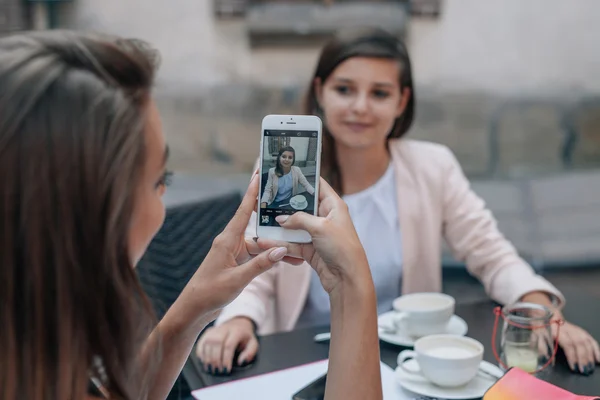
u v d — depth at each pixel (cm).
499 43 413
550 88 419
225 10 405
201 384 89
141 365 59
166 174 54
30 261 43
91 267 44
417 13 404
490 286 128
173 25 413
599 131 421
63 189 42
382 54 128
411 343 100
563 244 284
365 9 391
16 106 42
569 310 115
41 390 45
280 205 73
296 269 128
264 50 413
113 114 44
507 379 74
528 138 421
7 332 44
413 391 83
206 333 103
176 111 420
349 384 58
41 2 399
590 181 326
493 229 138
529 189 324
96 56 45
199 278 69
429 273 138
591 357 91
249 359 95
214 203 166
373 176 141
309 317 132
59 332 44
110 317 46
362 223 137
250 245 72
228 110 421
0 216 42
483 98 419
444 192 140
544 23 412
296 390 85
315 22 395
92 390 52
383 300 135
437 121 421
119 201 44
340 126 132
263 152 74
